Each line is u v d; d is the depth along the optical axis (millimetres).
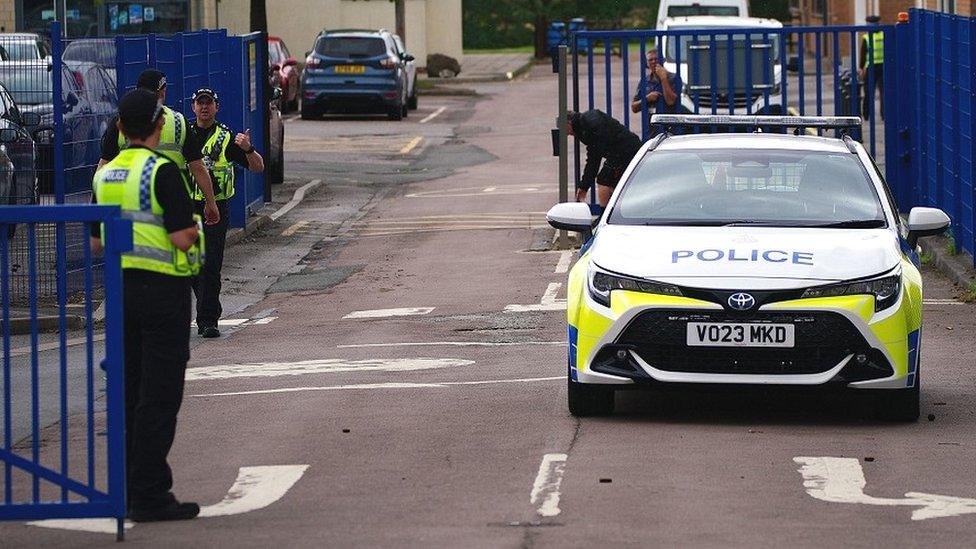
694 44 36969
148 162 13844
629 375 17578
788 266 17609
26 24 71688
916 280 18344
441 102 91562
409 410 19406
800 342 17266
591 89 36562
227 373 22766
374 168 57281
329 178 53969
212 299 26562
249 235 40781
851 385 17359
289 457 16828
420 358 23641
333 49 77812
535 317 27609
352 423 18656
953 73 33719
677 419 18609
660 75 36844
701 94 45531
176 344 13938
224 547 12977
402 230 41469
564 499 14531
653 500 14461
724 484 15117
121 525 13289
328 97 77688
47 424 19375
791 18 128375
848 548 12695
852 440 17266
